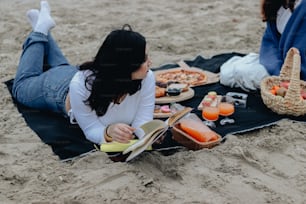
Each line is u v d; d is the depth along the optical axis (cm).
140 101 344
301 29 423
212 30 627
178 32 620
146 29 631
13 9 703
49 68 430
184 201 294
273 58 442
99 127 339
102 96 321
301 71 422
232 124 386
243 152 343
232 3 740
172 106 402
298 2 425
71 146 355
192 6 727
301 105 387
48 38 431
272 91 407
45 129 379
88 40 591
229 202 294
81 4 737
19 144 361
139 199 295
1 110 414
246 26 639
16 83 413
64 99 375
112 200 294
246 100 425
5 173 325
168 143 360
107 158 336
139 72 313
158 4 740
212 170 326
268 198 299
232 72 443
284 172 327
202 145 346
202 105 402
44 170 328
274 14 443
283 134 372
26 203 294
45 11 438
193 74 470
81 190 304
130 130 323
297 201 297
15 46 570
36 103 399
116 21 661
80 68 332
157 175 320
